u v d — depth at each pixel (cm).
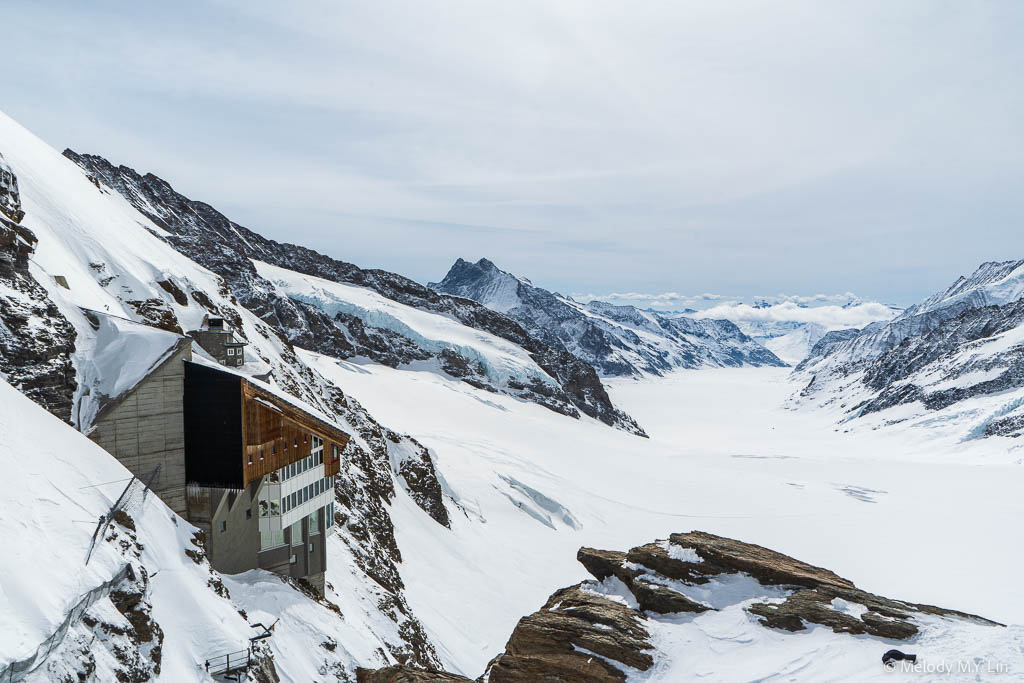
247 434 4047
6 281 3750
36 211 7038
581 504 14612
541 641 3497
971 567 11706
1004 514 15125
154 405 3888
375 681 3875
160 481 3906
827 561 12138
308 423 4534
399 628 5569
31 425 3088
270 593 4141
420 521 9506
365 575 6025
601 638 3422
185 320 7750
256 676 3212
